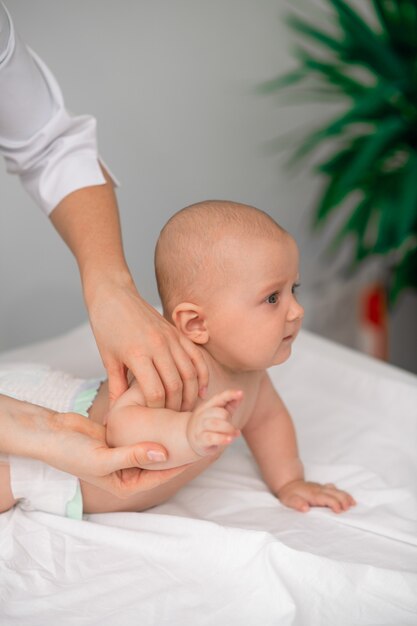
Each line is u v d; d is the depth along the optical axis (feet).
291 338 3.52
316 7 8.00
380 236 7.01
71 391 3.67
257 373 3.72
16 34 3.77
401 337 8.77
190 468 3.57
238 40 7.55
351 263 8.00
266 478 3.92
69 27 6.52
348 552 3.29
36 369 3.93
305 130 8.27
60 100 3.98
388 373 4.94
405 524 3.51
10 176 6.51
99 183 3.91
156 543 3.24
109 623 2.85
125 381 3.15
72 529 3.34
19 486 3.36
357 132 7.95
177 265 3.44
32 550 3.25
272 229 3.42
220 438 2.59
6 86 3.77
